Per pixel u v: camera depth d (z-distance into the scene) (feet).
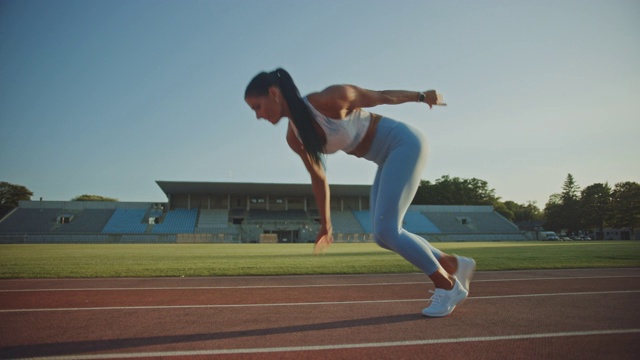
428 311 11.61
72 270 28.04
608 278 21.70
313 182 11.34
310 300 15.12
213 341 9.20
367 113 10.91
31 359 8.00
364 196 193.88
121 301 15.16
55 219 155.63
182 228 162.09
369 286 19.47
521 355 7.95
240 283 21.11
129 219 162.61
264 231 167.32
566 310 12.57
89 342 9.21
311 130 9.68
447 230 179.63
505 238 177.58
